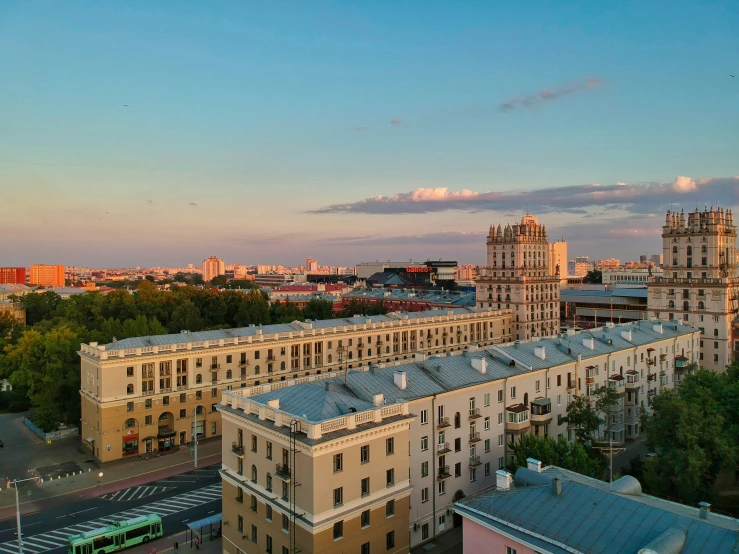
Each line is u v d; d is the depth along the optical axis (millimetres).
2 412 128500
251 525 56719
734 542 35406
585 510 41062
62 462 96750
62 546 68188
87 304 186000
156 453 100375
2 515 76625
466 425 72062
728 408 72188
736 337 152250
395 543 55531
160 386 102562
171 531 72125
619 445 95000
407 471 57000
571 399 87562
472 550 44594
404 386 67625
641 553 33625
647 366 107312
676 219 163500
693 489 62000
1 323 177750
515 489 46125
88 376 102062
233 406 59719
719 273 154125
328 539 49531
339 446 50125
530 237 194875
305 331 128750
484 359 77688
